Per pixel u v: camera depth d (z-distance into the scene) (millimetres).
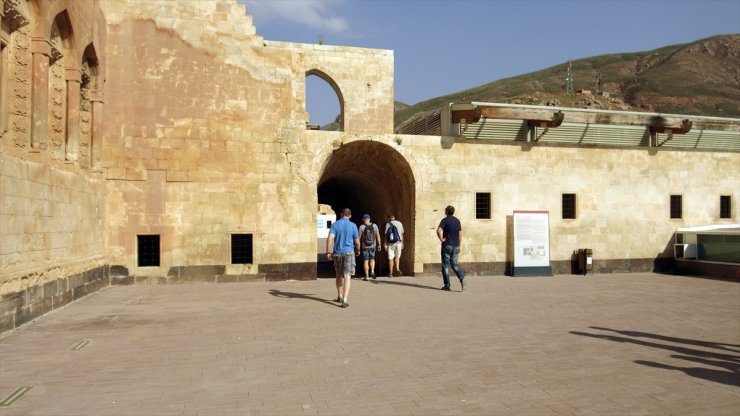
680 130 21156
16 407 5426
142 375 6559
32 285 10133
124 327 9500
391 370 6770
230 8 17172
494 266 19469
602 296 13922
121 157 16078
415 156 18766
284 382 6262
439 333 9039
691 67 112625
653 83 103125
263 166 17219
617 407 5469
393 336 8773
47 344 8203
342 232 11930
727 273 19156
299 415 5188
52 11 11250
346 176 23953
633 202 21141
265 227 17156
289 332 9062
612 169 20953
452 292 14523
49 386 6133
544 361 7281
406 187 19703
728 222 22375
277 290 14742
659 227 21438
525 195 19891
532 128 19938
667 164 21641
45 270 10797
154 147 16359
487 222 19422
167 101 16484
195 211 16609
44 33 10867
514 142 19812
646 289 15602
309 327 9500
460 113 18938
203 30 16875
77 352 7703
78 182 13078
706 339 8820
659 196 21500
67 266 12156
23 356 7488
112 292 14336
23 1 10172
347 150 19047
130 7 16297
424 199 18828
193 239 16562
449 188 19094
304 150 17609
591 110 20250
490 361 7250
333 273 22578
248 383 6223
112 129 16031
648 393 5938
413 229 18859
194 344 8180
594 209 20656
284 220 17328
